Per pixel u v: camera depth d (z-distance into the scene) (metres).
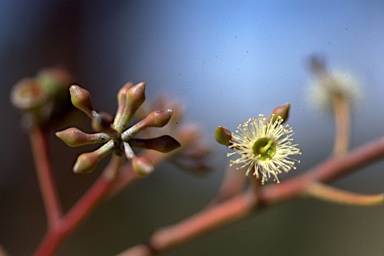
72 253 0.53
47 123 0.29
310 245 0.54
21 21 0.52
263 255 0.53
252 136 0.22
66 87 0.29
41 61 0.51
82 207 0.28
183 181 0.54
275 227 0.54
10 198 0.54
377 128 0.52
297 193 0.27
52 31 0.50
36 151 0.28
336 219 0.56
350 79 0.28
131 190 0.54
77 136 0.21
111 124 0.21
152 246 0.28
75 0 0.48
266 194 0.28
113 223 0.54
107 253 0.54
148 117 0.21
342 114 0.28
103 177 0.28
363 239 0.55
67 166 0.53
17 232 0.53
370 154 0.28
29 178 0.54
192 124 0.28
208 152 0.28
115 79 0.47
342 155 0.28
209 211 0.28
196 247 0.52
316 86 0.28
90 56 0.48
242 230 0.54
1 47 0.52
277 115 0.22
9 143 0.54
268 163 0.22
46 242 0.28
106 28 0.47
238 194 0.29
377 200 0.26
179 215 0.53
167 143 0.21
